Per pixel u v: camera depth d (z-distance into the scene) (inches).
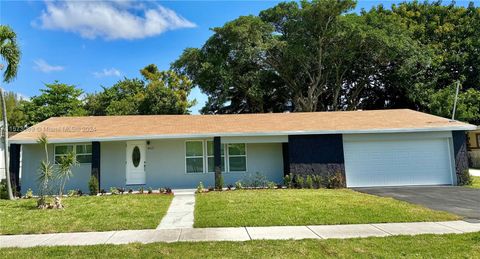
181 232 329.1
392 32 1226.0
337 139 674.8
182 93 1391.5
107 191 662.5
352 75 1390.3
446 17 1376.7
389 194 543.2
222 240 297.9
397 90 1344.7
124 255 259.0
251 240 295.6
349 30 1198.3
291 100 1486.2
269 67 1347.2
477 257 243.4
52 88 1443.2
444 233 307.3
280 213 393.1
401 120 726.5
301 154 669.9
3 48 538.3
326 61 1304.1
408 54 1194.0
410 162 674.2
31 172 666.8
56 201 455.2
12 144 623.8
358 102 1475.1
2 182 636.7
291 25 1279.5
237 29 1184.2
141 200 505.4
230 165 717.3
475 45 1234.6
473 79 1247.5
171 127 707.4
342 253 256.5
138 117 803.4
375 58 1243.8
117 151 699.4
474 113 1075.3
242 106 1491.1
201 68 1267.2
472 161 1075.3
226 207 432.1
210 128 697.0
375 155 676.1
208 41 1295.5
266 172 722.2
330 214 386.3
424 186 652.1
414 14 1386.6
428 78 1237.1
